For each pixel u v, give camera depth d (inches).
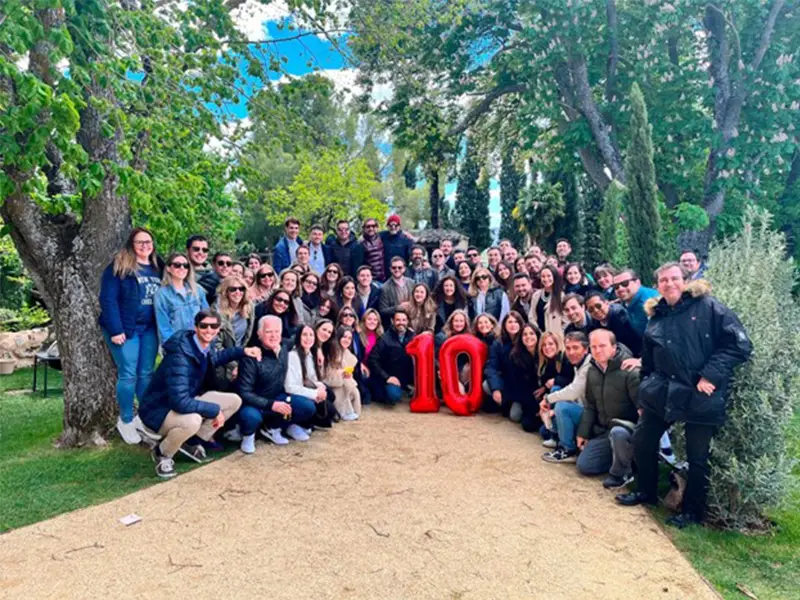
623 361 179.5
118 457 199.9
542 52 626.2
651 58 623.8
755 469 146.6
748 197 628.7
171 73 231.0
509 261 327.3
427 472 184.4
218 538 140.0
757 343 150.8
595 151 681.0
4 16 165.6
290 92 316.8
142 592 116.9
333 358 238.8
